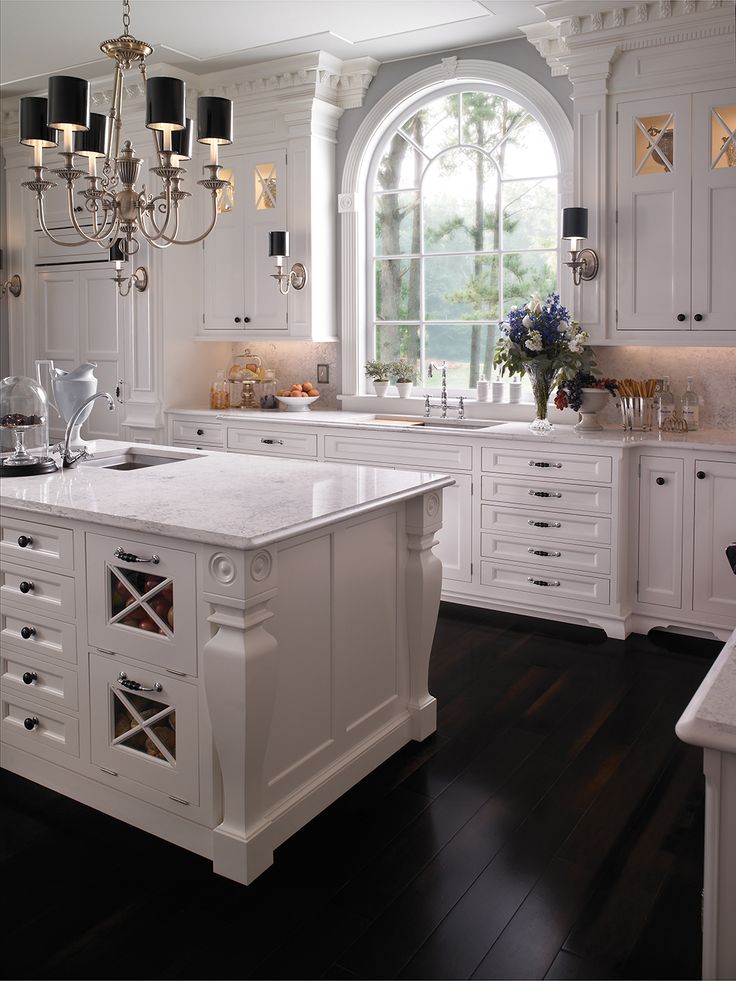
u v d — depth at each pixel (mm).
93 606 2555
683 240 4148
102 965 1982
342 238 5523
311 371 5832
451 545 4664
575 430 4434
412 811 2648
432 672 3746
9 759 2898
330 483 2953
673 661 3861
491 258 5203
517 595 4473
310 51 5078
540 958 2010
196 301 5867
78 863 2377
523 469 4355
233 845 2285
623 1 4039
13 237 6332
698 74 4023
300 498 2676
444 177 5305
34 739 2797
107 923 2127
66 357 6176
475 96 5145
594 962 1996
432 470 4660
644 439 4102
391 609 2977
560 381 4441
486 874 2332
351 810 2652
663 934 2090
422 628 3057
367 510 2623
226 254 5684
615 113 4254
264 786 2412
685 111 4078
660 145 4176
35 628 2756
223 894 2246
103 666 2561
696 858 2398
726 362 4414
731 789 1156
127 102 5520
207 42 4910
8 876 2318
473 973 1961
